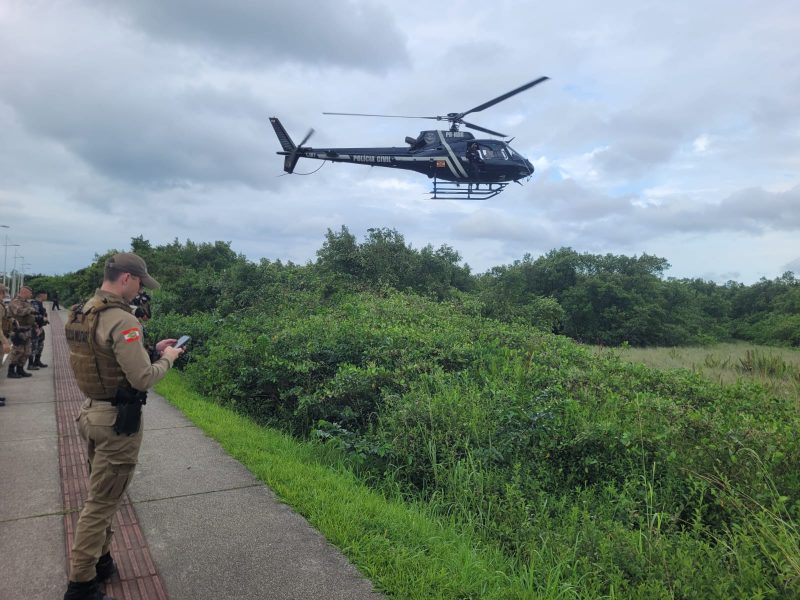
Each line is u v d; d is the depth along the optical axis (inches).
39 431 253.1
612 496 188.9
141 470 194.9
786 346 1321.4
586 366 346.0
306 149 764.0
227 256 1312.7
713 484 182.1
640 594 125.0
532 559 141.1
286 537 144.3
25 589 120.1
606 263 1584.6
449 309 523.2
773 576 133.8
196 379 385.1
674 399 284.7
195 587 120.2
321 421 239.5
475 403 233.5
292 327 395.9
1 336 318.3
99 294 110.6
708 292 2447.1
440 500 187.5
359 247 749.3
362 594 118.7
